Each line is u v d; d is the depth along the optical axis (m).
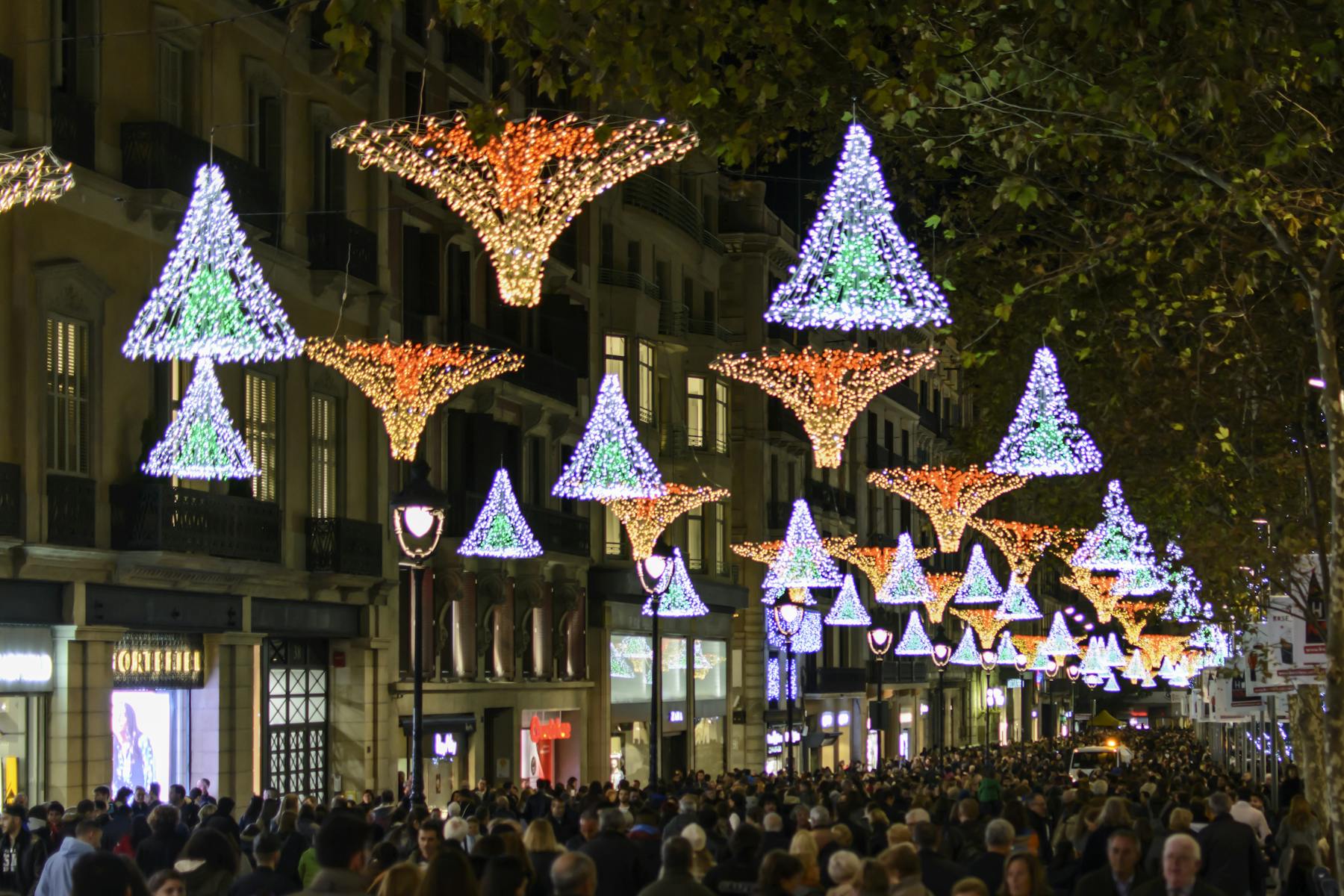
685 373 54.16
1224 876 15.93
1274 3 15.98
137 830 18.95
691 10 15.11
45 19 24.89
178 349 17.53
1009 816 16.66
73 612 25.31
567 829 22.58
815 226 13.57
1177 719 136.25
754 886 11.66
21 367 24.36
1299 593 27.70
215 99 29.34
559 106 43.56
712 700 56.19
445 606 38.00
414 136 16.39
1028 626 103.12
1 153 21.42
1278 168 19.92
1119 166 22.12
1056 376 23.80
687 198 54.88
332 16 14.02
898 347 76.94
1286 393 27.59
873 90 16.34
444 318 38.38
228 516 28.53
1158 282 25.61
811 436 27.66
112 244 26.55
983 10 17.34
